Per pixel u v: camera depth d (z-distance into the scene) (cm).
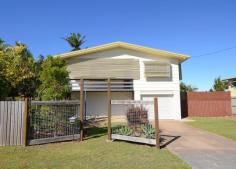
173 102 2044
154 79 2056
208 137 1129
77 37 4178
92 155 774
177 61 2075
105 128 1402
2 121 905
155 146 919
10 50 1681
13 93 1540
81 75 2023
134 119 1024
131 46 2034
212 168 641
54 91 1223
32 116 934
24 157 743
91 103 2186
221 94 2270
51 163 679
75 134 1035
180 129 1408
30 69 1581
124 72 2038
